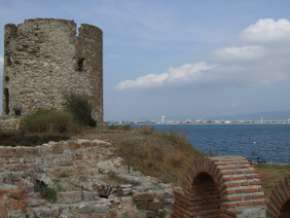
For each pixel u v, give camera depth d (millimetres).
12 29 25547
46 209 9891
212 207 7613
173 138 22156
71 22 25406
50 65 24688
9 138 18812
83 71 26062
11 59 25516
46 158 15781
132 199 11562
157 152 18859
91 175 15227
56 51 24812
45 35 24672
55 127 20906
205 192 7633
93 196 11719
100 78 28156
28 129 20703
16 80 25125
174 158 18594
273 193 6023
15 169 14383
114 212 10820
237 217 6266
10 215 9391
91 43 26672
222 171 6793
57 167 15242
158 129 23578
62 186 12484
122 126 25734
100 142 17719
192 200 7551
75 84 25422
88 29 26422
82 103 24625
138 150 18578
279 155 39750
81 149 17031
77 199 11383
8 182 11781
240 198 6578
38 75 24688
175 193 8258
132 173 15727
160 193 11906
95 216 10438
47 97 24641
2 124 22703
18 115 24797
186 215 7648
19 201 9781
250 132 128625
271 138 81750
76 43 25594
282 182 5844
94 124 25312
